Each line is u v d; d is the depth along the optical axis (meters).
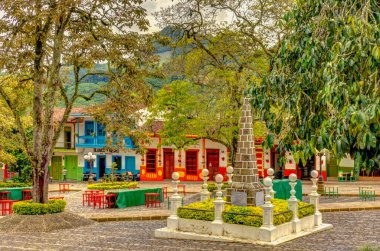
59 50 19.06
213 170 44.69
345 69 7.02
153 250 14.00
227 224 15.23
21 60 18.06
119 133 22.22
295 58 8.52
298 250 13.66
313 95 8.21
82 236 16.47
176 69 28.53
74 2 16.91
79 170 47.38
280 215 15.13
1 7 16.89
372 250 12.95
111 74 19.34
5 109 28.88
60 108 49.03
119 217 20.34
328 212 22.47
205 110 28.12
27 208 18.27
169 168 45.81
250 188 15.82
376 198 29.16
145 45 19.47
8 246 14.83
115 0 18.75
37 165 18.91
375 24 6.87
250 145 16.11
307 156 7.10
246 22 26.64
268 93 8.40
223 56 27.81
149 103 20.05
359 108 6.21
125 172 44.47
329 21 7.66
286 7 24.94
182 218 16.12
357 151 6.18
